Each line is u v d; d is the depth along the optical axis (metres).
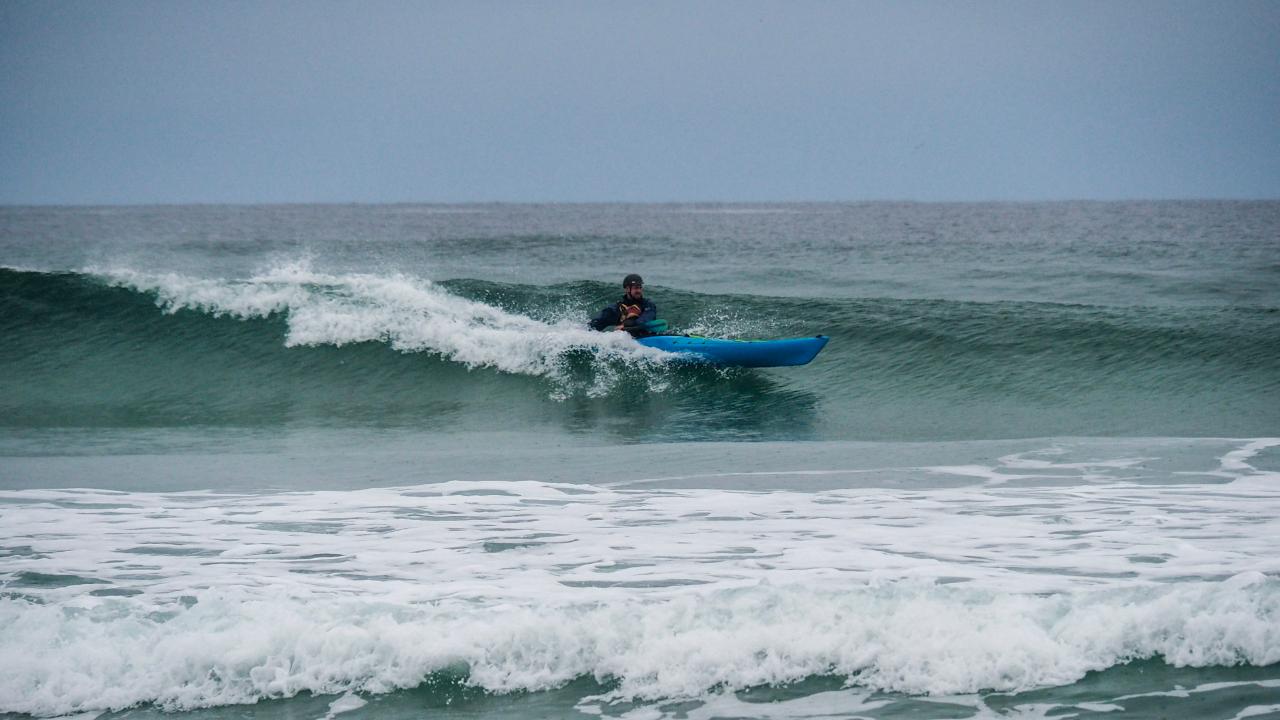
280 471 9.02
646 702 4.11
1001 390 13.94
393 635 4.43
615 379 14.67
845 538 6.21
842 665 4.32
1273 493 7.52
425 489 8.05
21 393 14.02
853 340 16.25
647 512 7.09
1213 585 4.80
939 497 7.53
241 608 4.63
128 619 4.57
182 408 13.48
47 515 7.05
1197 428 11.45
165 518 6.96
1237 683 4.18
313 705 4.09
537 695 4.17
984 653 4.36
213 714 4.02
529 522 6.78
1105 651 4.40
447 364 14.97
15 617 4.64
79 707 4.06
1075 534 6.24
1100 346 15.29
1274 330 15.45
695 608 4.62
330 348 15.33
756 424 12.36
